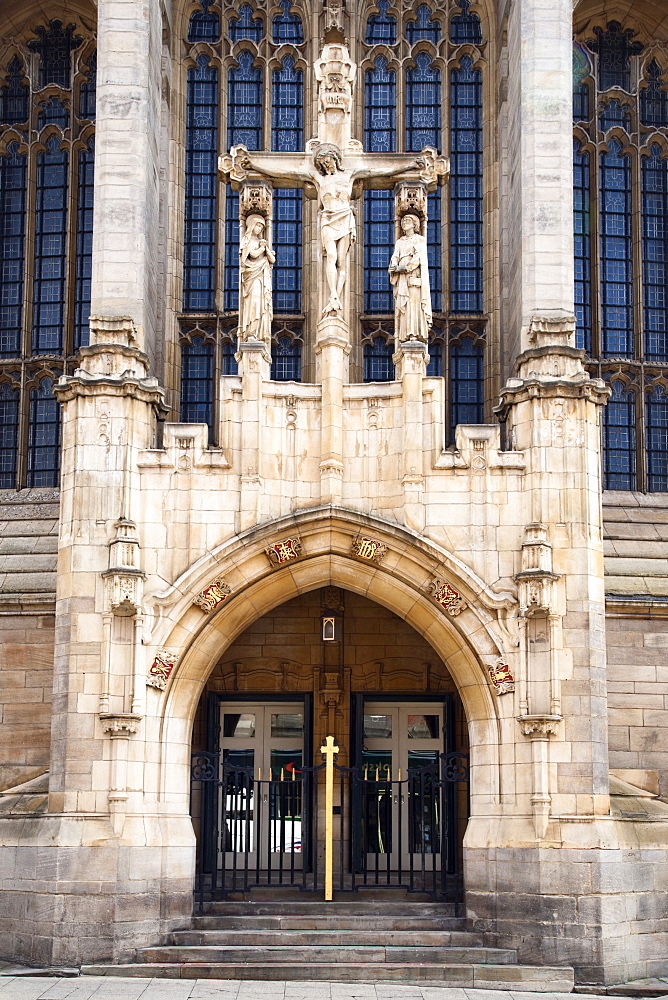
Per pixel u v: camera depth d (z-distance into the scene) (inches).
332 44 1087.6
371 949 914.1
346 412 1029.2
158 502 1005.8
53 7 1325.0
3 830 983.6
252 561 1003.9
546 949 917.8
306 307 1252.5
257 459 1008.9
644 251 1305.4
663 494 1256.2
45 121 1317.7
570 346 1041.5
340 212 1053.2
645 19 1327.5
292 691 1162.6
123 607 975.0
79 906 923.4
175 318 1243.8
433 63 1306.6
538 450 1002.7
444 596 994.1
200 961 909.2
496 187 1266.0
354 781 1090.1
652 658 1117.1
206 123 1296.8
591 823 940.6
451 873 1115.3
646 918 959.6
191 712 1001.5
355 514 999.6
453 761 1146.7
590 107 1315.2
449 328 1256.2
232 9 1304.1
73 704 964.6
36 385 1268.5
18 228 1304.1
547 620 973.8
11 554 1177.4
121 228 1089.4
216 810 1029.8
